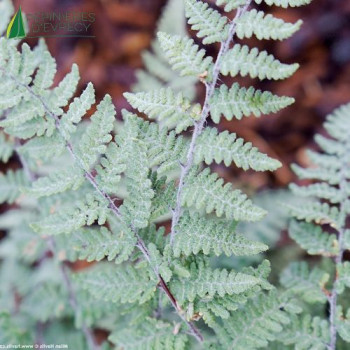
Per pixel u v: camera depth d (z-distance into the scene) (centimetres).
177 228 47
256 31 45
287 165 85
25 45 47
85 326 56
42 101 47
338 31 95
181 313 47
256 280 46
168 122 46
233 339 48
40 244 56
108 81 90
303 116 90
